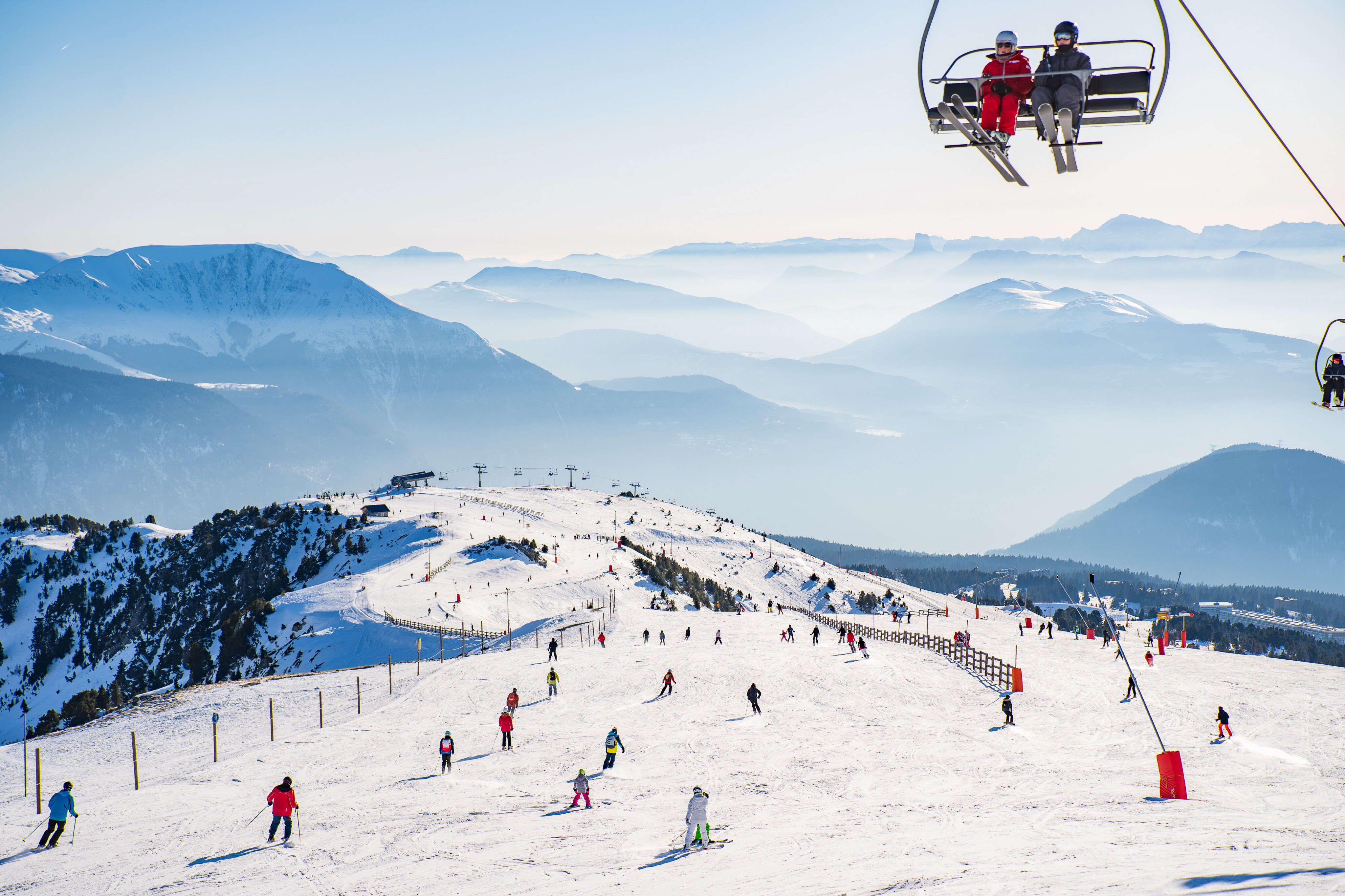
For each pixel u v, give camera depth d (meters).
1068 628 164.00
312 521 174.38
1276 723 43.50
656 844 24.22
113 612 155.25
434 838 25.56
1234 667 62.16
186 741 46.66
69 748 46.94
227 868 23.64
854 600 168.88
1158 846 20.91
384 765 36.09
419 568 134.00
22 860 25.75
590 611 97.75
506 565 136.88
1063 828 24.12
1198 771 33.81
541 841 24.88
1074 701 48.91
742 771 33.84
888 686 52.50
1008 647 74.56
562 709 46.91
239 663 106.75
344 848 24.83
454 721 44.53
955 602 189.75
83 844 27.12
